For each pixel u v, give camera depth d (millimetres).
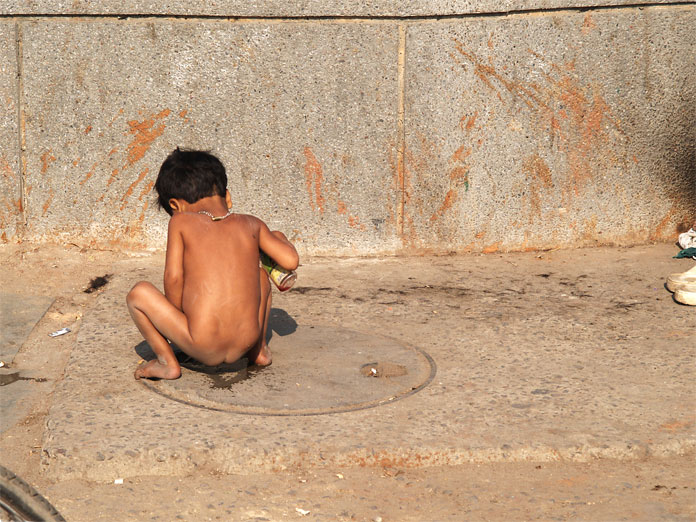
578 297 6613
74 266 7215
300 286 6816
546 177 7691
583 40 7480
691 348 5562
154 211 7539
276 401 4664
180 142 7422
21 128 7336
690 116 7773
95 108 7332
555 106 7562
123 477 4082
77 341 5551
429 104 7441
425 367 5215
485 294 6688
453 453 4203
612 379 5066
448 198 7633
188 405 4637
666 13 7535
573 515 3744
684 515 3744
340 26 7285
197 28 7238
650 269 7289
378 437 4293
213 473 4121
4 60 7211
